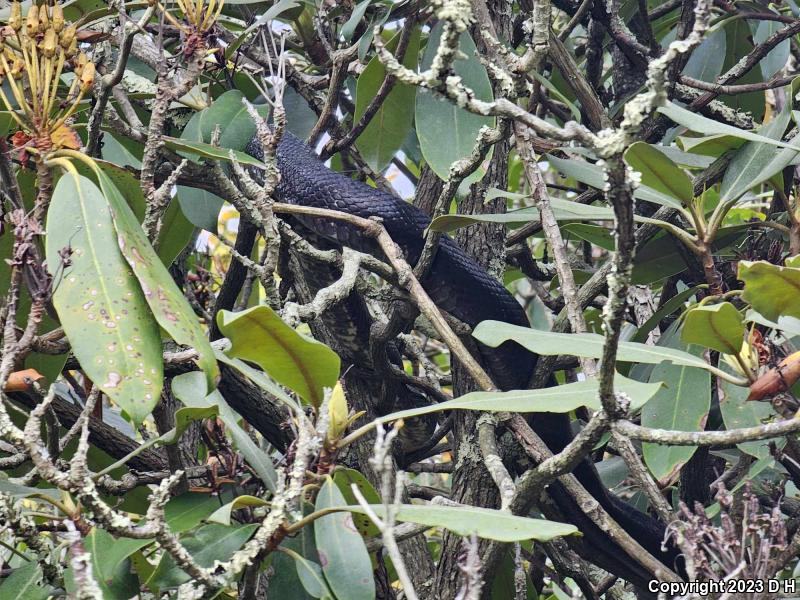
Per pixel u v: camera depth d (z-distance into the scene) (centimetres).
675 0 923
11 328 406
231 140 636
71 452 663
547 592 845
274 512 419
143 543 434
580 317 565
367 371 761
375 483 720
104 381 403
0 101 614
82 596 339
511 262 923
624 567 704
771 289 462
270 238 530
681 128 837
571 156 882
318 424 432
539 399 473
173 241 713
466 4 340
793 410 480
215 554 450
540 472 458
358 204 694
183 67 694
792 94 661
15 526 430
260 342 438
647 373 680
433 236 637
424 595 705
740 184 623
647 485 527
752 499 460
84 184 448
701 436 408
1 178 507
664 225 622
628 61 894
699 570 429
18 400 624
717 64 880
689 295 640
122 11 552
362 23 876
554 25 1004
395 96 742
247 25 841
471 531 397
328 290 561
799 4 870
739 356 476
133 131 636
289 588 479
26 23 455
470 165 584
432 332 823
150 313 429
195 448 750
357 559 429
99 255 432
